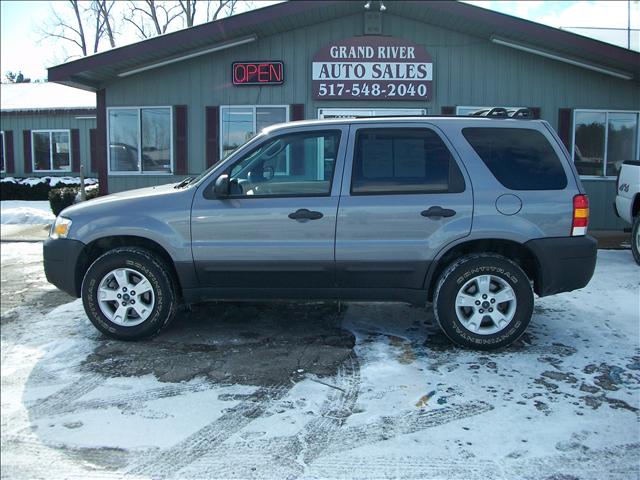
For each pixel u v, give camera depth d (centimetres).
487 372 411
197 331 509
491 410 353
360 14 1122
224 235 464
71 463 304
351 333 501
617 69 1108
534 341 475
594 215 1170
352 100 1145
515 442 317
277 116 1159
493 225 445
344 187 458
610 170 1160
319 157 469
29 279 757
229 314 558
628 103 1141
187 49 1127
